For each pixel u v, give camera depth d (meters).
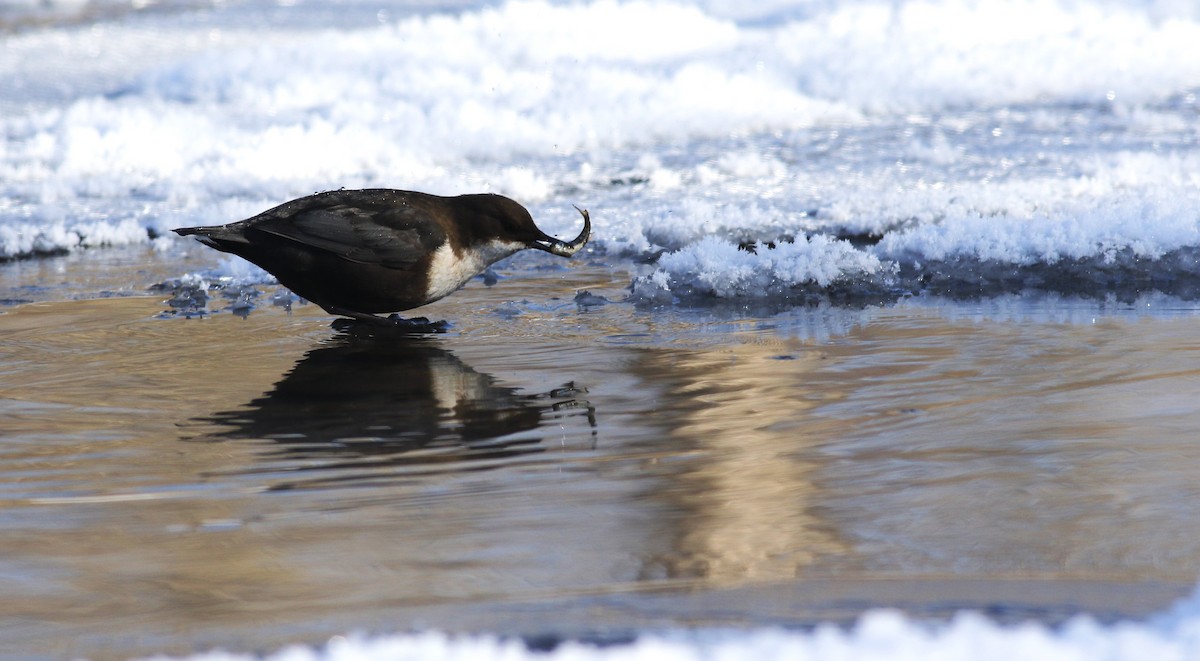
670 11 29.47
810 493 7.76
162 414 9.80
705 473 8.20
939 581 6.39
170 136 22.08
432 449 8.88
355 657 5.51
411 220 12.38
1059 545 6.83
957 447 8.55
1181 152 19.50
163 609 6.38
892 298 13.75
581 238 12.94
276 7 37.03
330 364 11.33
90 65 28.97
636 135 22.61
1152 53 26.39
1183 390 9.70
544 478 8.20
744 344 11.70
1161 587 6.24
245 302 14.02
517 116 23.28
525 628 5.98
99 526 7.52
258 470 8.49
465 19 29.67
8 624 6.27
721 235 16.33
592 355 11.46
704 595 6.31
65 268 16.02
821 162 20.34
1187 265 14.02
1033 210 16.20
